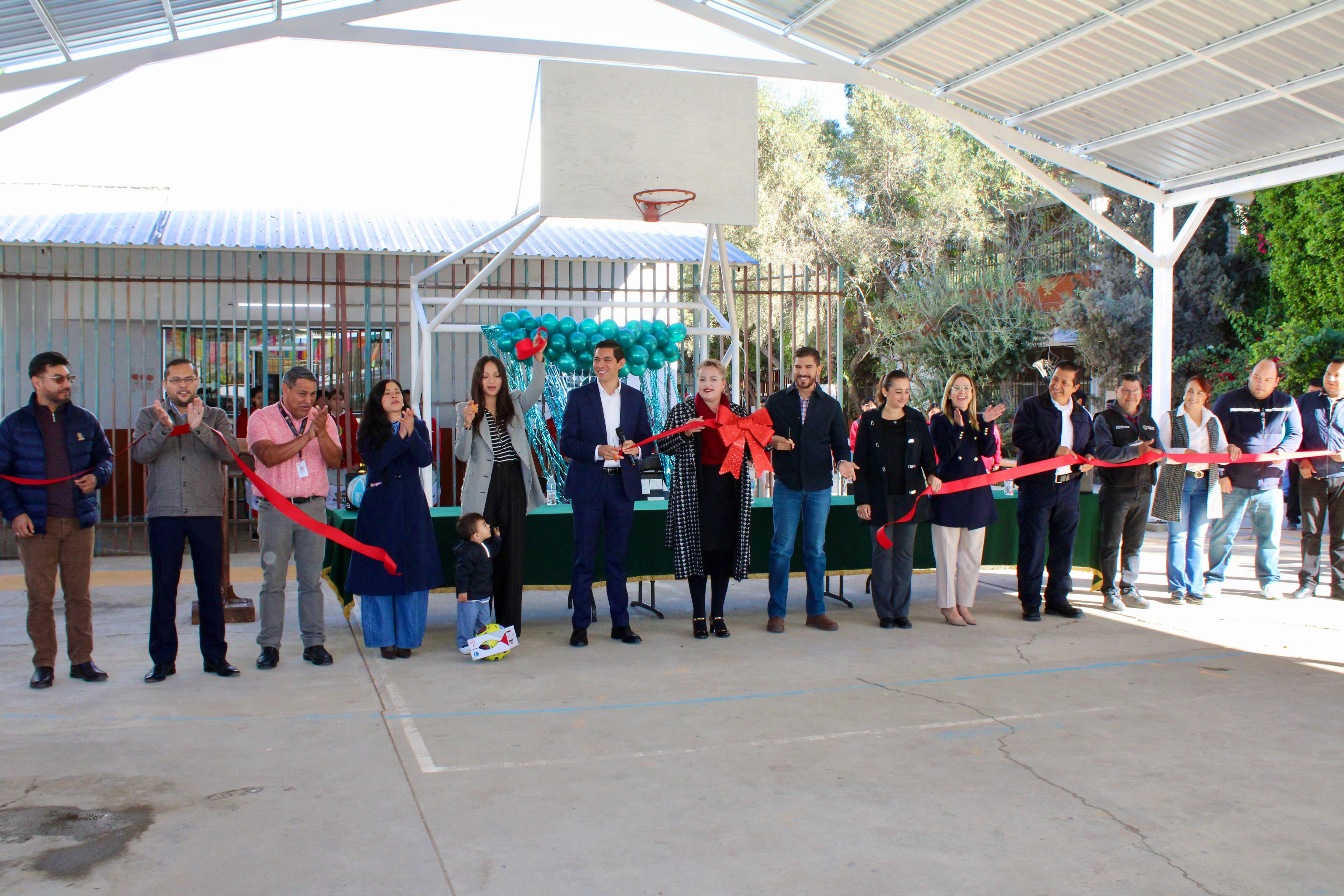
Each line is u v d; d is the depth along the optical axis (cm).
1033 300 2153
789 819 330
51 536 500
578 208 804
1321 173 885
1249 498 735
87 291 1134
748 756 394
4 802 346
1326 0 680
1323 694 484
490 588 575
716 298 1212
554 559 670
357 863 298
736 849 307
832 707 462
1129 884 284
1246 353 1725
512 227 845
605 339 843
